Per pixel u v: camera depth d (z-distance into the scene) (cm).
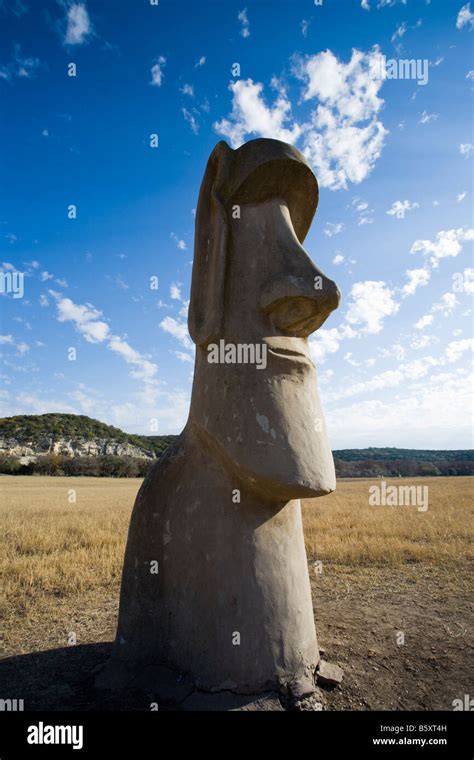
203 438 343
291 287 330
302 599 335
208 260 379
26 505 1930
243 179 361
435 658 414
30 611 565
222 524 324
